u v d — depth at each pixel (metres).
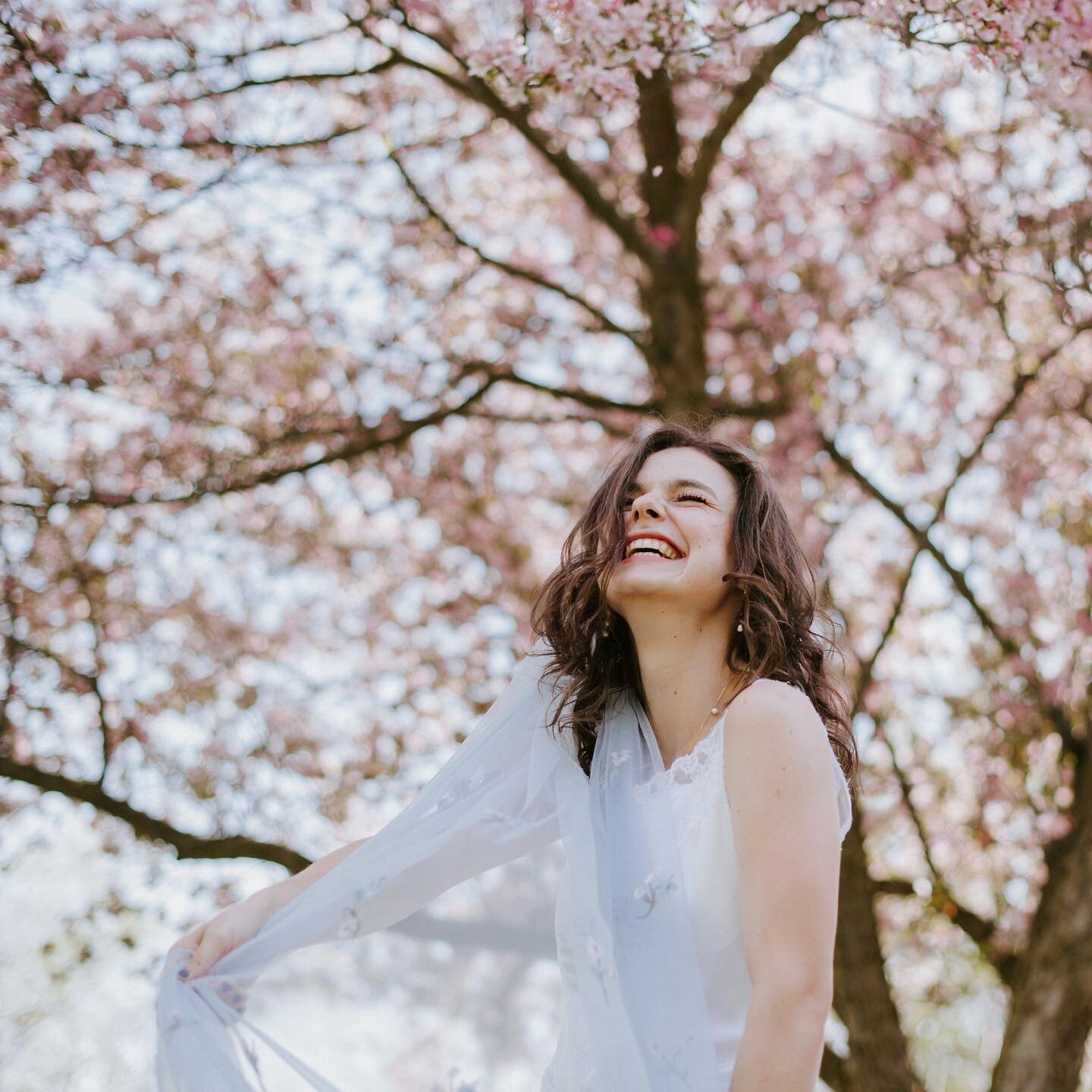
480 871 1.97
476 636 7.13
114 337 6.48
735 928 1.77
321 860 2.06
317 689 6.64
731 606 2.05
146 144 5.16
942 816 7.28
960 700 7.24
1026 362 7.18
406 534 7.28
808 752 1.74
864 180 6.99
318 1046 1.86
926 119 5.96
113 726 6.27
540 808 2.02
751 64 5.02
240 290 6.70
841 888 5.84
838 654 2.33
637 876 1.81
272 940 1.88
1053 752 6.90
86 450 6.48
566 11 3.43
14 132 4.84
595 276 7.74
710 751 1.85
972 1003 8.14
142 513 6.51
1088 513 7.10
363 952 1.93
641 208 7.09
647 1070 1.66
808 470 6.87
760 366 6.96
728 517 2.09
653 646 2.02
